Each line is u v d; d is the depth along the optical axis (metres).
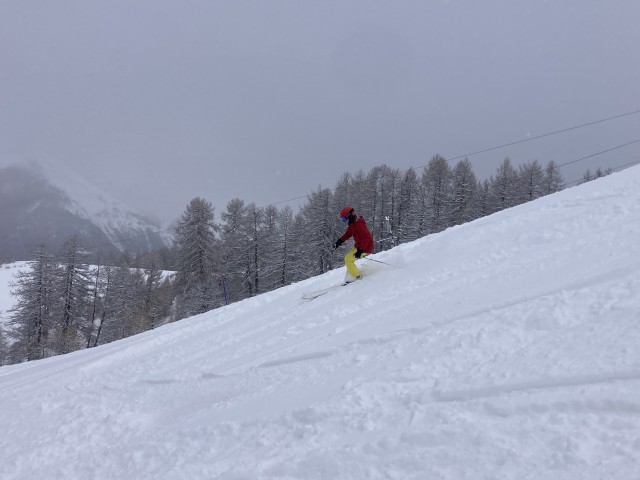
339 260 42.16
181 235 42.72
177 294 46.91
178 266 43.47
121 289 50.31
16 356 42.44
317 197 44.78
